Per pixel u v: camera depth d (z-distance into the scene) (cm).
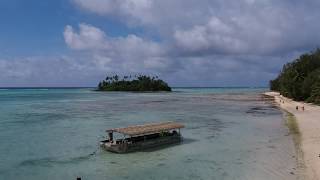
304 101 10025
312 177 2412
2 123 5494
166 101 11606
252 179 2433
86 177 2572
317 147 3316
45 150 3469
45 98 13812
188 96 15988
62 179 2536
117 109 8175
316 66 10931
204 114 6956
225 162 2934
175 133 3894
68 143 3809
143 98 13800
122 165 2878
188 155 3209
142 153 3294
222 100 12219
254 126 5097
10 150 3472
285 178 2422
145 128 3588
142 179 2498
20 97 14762
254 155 3161
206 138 4072
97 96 15850
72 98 13762
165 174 2608
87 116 6544
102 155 3231
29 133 4500
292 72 11150
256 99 12794
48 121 5756
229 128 4912
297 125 4922
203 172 2642
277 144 3631
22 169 2794
